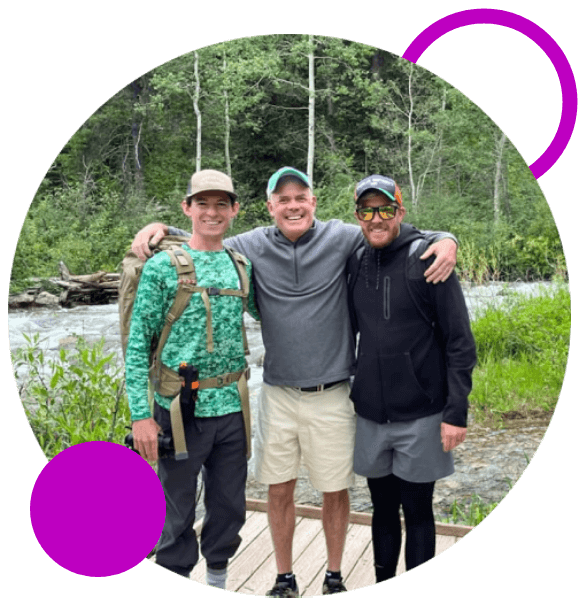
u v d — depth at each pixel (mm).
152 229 2955
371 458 2969
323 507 3135
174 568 2986
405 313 2824
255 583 3193
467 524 3357
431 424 2898
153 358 2855
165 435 2816
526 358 3572
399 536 3082
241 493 2939
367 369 2893
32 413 3617
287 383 2953
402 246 2838
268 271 2926
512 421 3611
